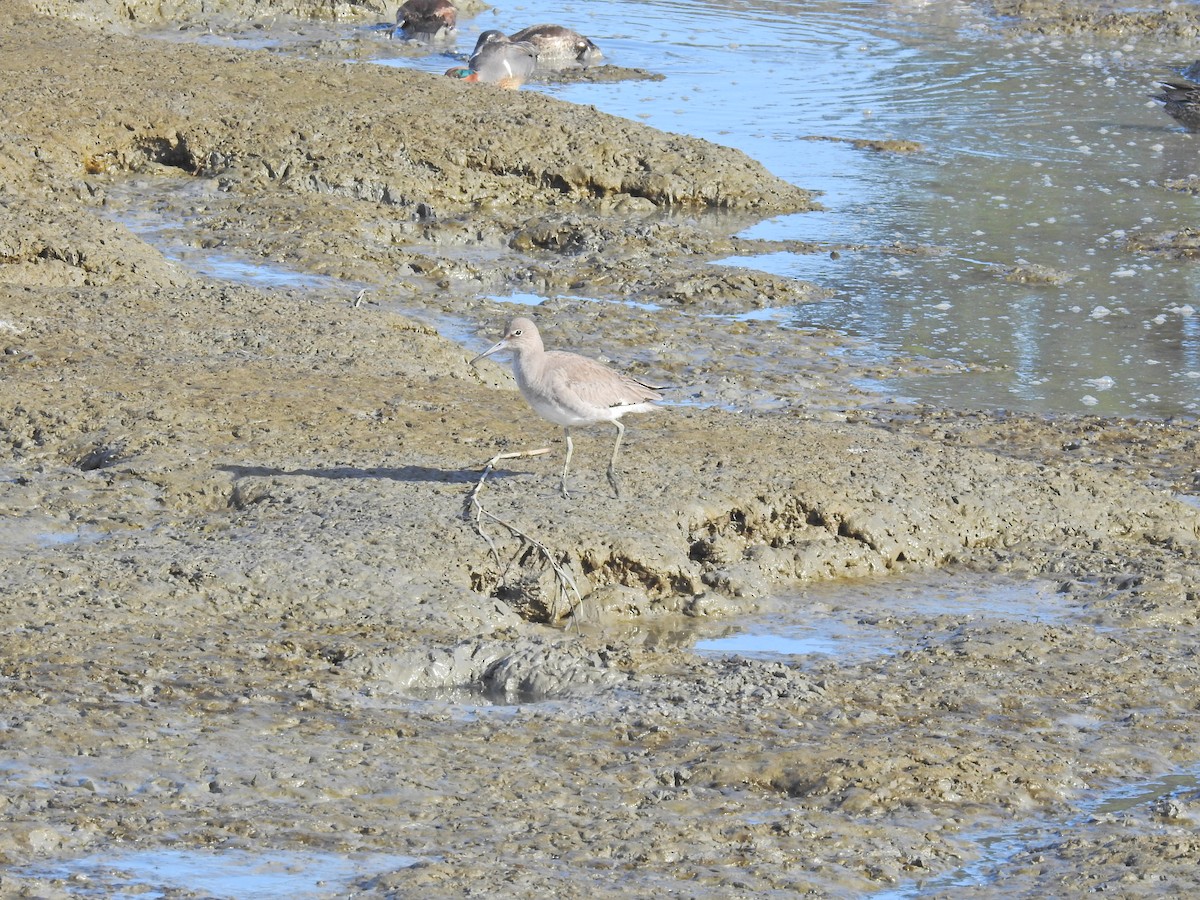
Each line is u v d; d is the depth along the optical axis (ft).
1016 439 60.75
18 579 39.47
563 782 31.53
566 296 79.30
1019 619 43.19
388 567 41.09
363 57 137.80
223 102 99.09
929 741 34.12
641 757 32.91
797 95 127.03
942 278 82.89
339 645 37.45
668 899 26.96
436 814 29.89
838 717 35.40
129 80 100.94
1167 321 76.43
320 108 99.60
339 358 59.36
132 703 33.73
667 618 42.75
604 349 70.13
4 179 88.28
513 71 124.36
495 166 97.09
